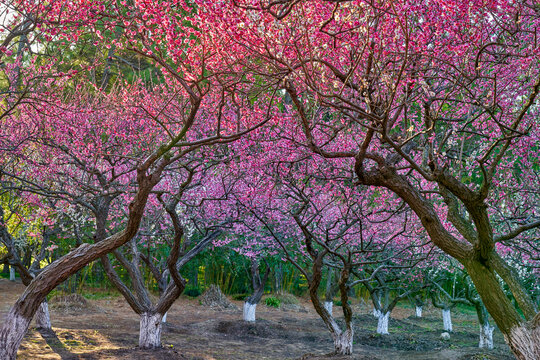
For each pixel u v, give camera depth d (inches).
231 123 254.8
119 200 466.6
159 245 734.5
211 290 935.7
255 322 687.1
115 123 374.6
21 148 376.5
